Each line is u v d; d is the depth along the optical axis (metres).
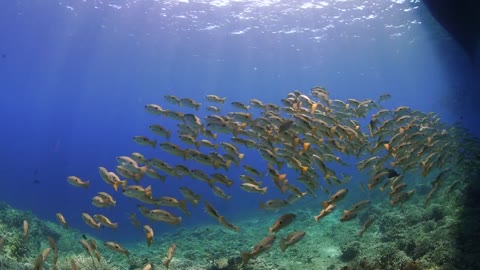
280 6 29.17
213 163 8.50
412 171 9.45
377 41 37.72
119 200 40.88
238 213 26.72
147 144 9.23
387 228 11.39
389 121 10.19
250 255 5.68
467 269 6.56
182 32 34.12
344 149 9.45
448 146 11.67
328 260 10.27
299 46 38.44
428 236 8.31
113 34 35.31
